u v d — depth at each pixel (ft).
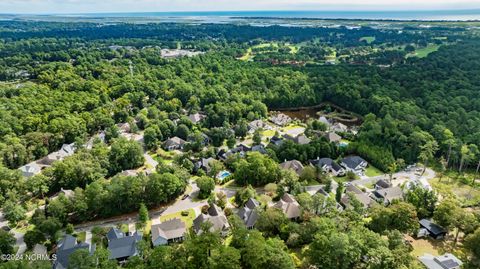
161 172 401.29
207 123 593.42
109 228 322.34
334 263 251.60
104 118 583.58
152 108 630.33
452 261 269.64
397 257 248.93
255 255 250.37
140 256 279.69
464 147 440.04
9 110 574.15
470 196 384.47
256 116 621.31
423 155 433.07
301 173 415.23
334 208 318.86
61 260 273.54
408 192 356.18
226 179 419.33
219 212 338.95
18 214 335.88
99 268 252.62
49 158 469.98
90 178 398.01
